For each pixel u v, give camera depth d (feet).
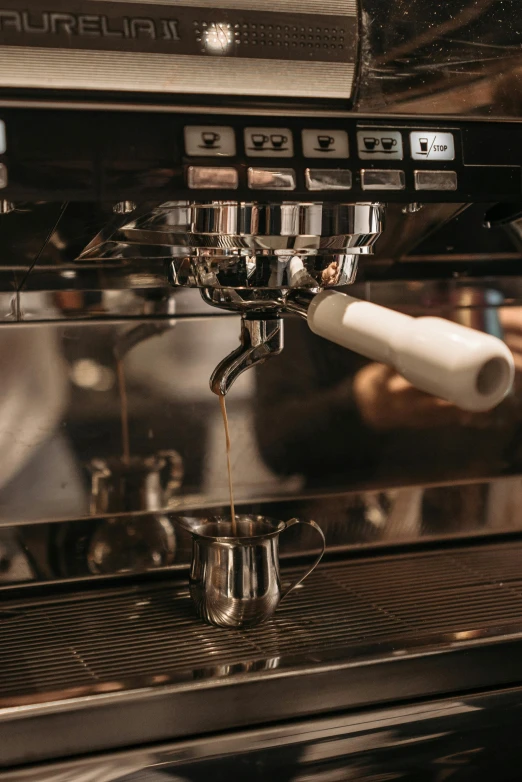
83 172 1.85
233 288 2.27
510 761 2.31
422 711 2.23
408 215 2.65
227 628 2.49
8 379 2.78
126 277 2.79
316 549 3.15
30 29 1.78
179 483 3.00
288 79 1.95
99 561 2.92
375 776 2.19
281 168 1.95
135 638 2.45
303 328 3.09
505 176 2.14
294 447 3.12
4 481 2.81
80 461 2.89
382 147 2.03
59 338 2.82
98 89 1.83
